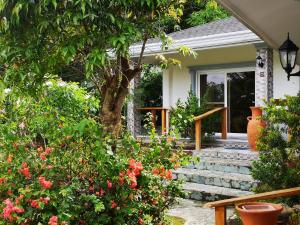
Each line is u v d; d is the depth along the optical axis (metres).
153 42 10.64
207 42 9.96
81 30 4.37
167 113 12.27
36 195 3.39
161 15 4.86
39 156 3.92
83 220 3.60
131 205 3.74
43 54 4.49
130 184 3.70
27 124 5.20
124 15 4.47
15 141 3.89
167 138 4.77
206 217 6.14
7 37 4.51
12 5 4.30
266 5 4.54
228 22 12.43
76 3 4.02
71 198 3.47
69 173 3.75
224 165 8.29
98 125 4.05
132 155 4.16
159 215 4.20
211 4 5.89
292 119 5.96
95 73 4.89
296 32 5.63
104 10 4.23
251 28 5.40
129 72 4.84
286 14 4.88
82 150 3.81
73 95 6.86
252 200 3.88
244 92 11.48
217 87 11.98
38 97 5.23
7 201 3.33
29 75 4.66
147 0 4.31
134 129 11.34
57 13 4.30
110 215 3.72
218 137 11.30
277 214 3.62
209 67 11.91
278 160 5.88
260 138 6.20
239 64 11.39
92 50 4.19
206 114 10.05
